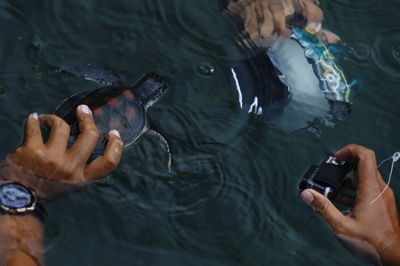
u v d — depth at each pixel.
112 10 2.85
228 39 2.77
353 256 2.16
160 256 2.10
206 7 2.90
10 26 2.72
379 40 2.81
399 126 2.54
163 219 2.19
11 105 2.42
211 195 2.28
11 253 1.88
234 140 2.45
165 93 2.57
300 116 2.51
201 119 2.51
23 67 2.57
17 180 2.03
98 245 2.09
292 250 2.17
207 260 2.12
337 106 2.55
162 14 2.86
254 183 2.33
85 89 2.54
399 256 1.90
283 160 2.41
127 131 2.33
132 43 2.75
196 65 2.69
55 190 2.08
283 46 2.67
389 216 1.99
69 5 2.83
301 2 2.85
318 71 2.60
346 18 2.89
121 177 2.27
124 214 2.18
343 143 2.47
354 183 2.18
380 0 3.01
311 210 2.27
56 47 2.68
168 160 2.35
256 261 2.13
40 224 2.02
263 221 2.24
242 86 2.60
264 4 2.82
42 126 2.24
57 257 2.03
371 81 2.66
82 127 2.16
